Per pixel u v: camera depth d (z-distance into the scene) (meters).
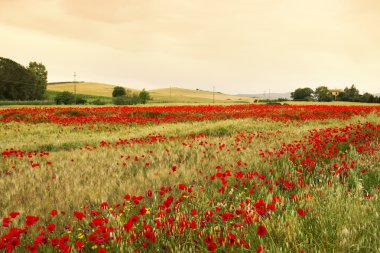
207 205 4.85
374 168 6.90
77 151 10.84
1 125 20.80
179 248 3.50
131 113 27.34
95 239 3.48
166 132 15.65
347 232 3.59
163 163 8.19
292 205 4.86
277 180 6.25
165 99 125.75
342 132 11.47
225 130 16.34
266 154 8.42
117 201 5.33
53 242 3.37
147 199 5.43
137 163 8.52
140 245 3.79
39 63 113.50
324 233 3.71
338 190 5.24
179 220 4.05
